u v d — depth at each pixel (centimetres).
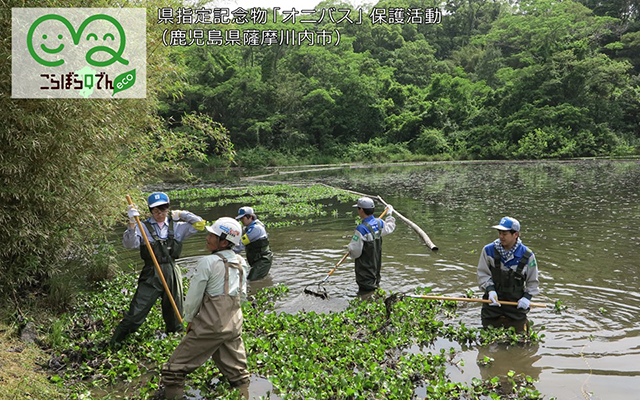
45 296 658
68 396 437
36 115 570
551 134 4441
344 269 873
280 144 5275
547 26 5397
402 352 529
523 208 1538
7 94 561
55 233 664
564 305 649
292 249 1035
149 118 817
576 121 4525
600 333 559
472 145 4988
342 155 5238
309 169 4234
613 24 6856
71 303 656
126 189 848
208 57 4969
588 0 7950
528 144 4391
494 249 600
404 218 1346
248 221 818
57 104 574
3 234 595
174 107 4725
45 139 581
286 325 588
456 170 3494
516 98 5075
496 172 3152
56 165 612
